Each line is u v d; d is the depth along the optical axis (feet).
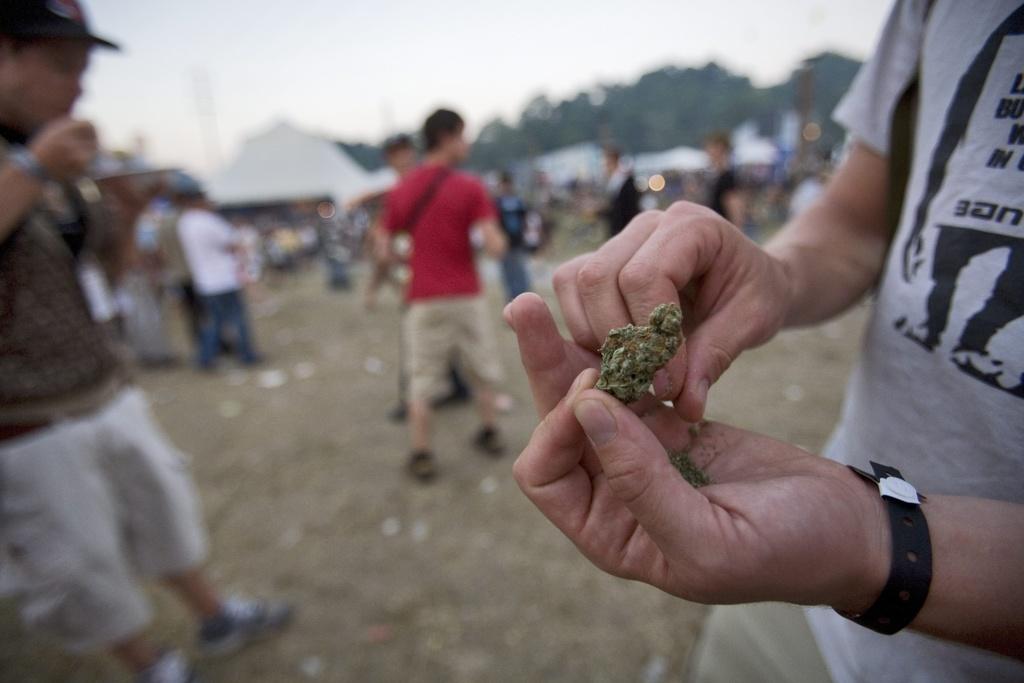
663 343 2.24
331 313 28.40
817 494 1.81
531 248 21.65
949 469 2.40
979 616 1.75
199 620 7.23
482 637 7.18
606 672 6.59
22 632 7.91
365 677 6.73
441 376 10.89
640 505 1.78
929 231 2.60
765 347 17.37
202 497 10.89
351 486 10.90
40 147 4.46
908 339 2.65
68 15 4.82
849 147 3.83
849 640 2.93
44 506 5.14
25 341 4.92
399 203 10.32
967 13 2.56
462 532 9.22
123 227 6.55
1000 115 2.31
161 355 20.74
